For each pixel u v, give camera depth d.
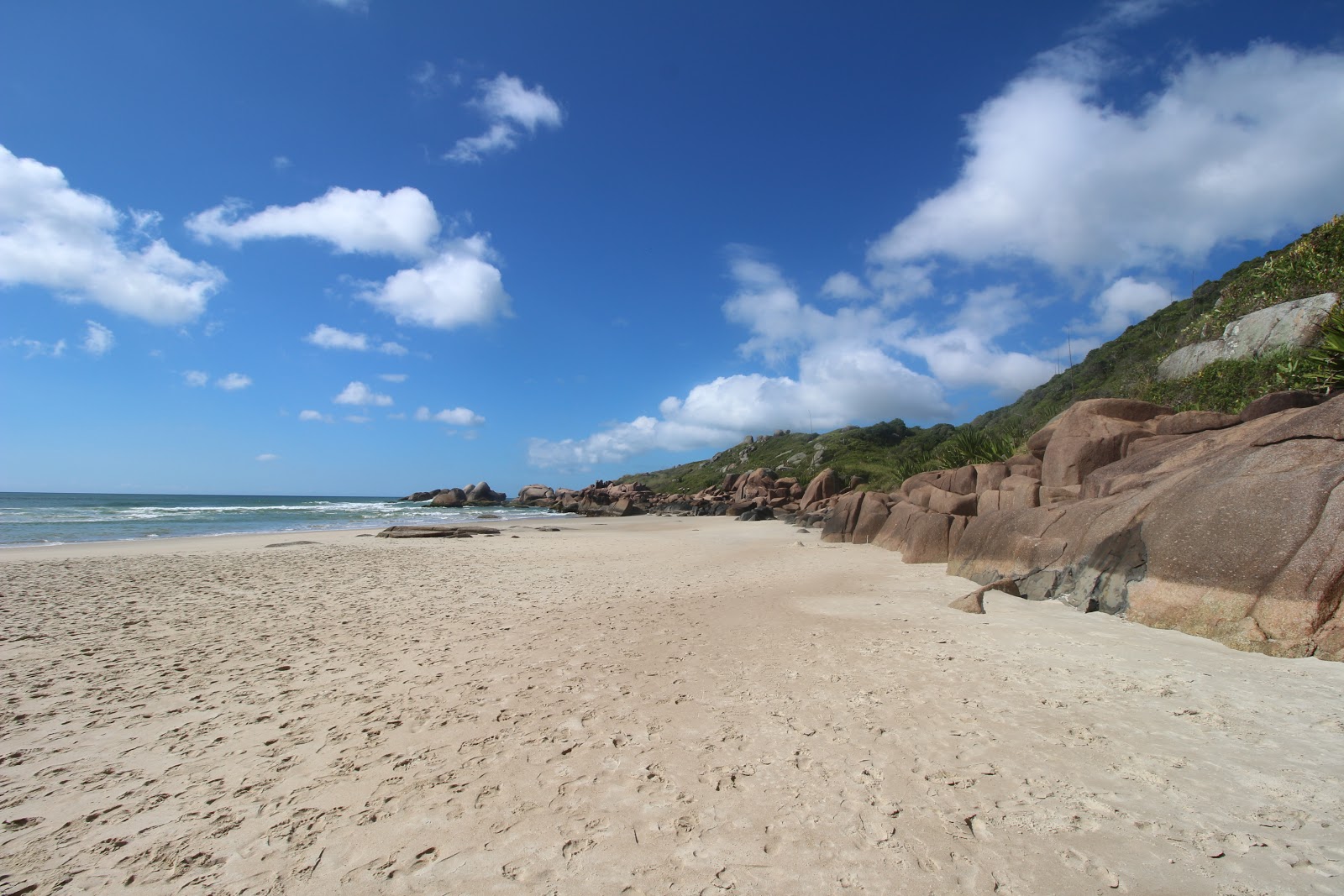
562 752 4.47
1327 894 2.75
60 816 3.76
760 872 3.07
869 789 3.84
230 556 17.94
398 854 3.30
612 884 3.02
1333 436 6.58
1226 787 3.72
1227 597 6.46
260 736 4.88
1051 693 5.35
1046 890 2.88
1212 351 18.03
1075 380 29.81
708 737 4.68
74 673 6.61
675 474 89.81
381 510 57.97
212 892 3.03
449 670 6.53
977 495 15.72
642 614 9.36
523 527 35.81
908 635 7.52
